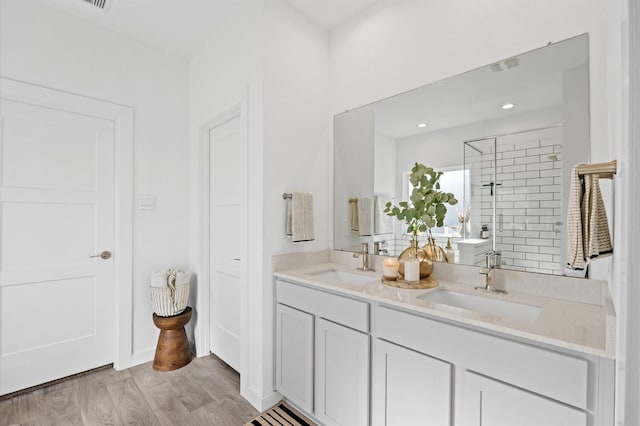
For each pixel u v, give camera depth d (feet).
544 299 4.36
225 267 8.11
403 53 6.19
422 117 5.89
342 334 5.05
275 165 6.49
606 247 2.90
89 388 6.83
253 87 6.51
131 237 7.95
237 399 6.52
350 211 7.14
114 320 7.82
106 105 7.59
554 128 4.42
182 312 8.13
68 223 7.22
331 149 7.59
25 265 6.69
